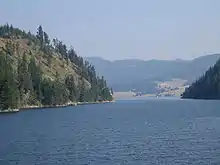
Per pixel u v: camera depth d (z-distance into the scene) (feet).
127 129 324.19
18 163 169.58
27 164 167.53
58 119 442.91
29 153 194.59
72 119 445.78
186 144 226.38
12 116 480.23
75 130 314.14
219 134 278.67
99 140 247.50
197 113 555.28
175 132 295.89
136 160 175.94
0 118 446.60
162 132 296.92
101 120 435.94
